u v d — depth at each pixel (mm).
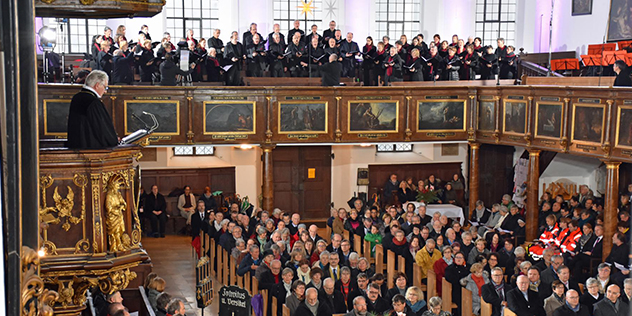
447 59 23906
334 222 20750
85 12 8914
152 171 25703
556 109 19984
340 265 15273
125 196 7844
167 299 10938
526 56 28625
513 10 30891
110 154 7547
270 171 22359
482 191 28188
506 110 22094
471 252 15500
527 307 12461
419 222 18484
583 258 16516
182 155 26250
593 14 27266
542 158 25484
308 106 22234
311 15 29375
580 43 28047
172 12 28031
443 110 23156
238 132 21875
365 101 22531
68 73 21953
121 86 20609
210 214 19641
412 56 23438
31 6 3156
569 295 11742
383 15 30094
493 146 28000
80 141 7688
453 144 28094
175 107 21234
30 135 3186
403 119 22844
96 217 7469
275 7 29000
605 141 18125
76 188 7449
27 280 3184
